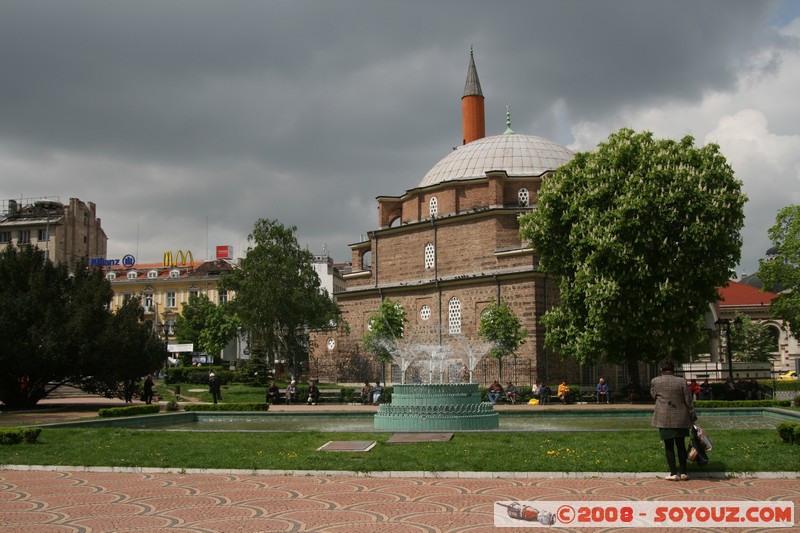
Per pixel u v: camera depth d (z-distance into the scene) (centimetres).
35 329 3941
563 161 6456
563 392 4272
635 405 3947
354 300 6662
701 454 1456
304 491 1326
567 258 4356
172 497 1288
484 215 5816
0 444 2030
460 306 5778
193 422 3095
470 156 6550
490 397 4300
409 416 2528
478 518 1099
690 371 5147
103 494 1325
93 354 4031
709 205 3912
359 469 1509
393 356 5888
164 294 10206
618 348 4247
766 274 5853
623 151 4181
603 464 1518
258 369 6681
